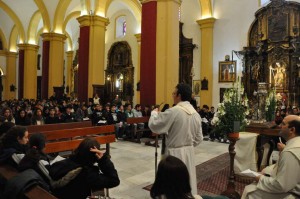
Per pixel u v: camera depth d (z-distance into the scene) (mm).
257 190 3145
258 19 15648
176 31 10578
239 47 16344
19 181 2395
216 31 17109
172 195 1602
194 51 17953
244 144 5387
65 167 2723
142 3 10938
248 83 15648
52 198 2195
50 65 19109
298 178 2807
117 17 24250
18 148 3320
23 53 23984
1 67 28094
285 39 14750
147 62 10719
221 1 16969
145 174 5797
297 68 14422
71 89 28469
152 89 10547
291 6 14680
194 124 3471
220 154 7957
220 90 16781
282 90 14781
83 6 15977
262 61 15484
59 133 5926
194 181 3418
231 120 4602
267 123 6215
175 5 10523
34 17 23281
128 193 4719
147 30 10742
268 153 5875
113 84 24078
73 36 28453
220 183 5328
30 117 8828
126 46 23297
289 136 3125
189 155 3398
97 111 10672
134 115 10703
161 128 3373
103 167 2730
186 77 18219
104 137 6203
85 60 15883
